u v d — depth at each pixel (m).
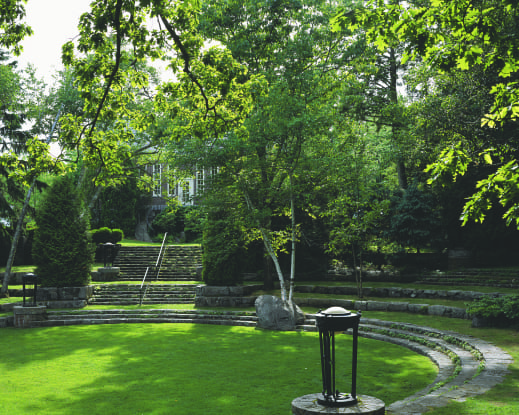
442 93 18.12
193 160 18.11
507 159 12.25
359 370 9.74
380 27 6.09
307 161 17.59
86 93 10.26
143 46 9.76
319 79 17.86
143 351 12.20
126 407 7.61
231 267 20.61
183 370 10.09
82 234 20.80
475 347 10.07
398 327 13.83
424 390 7.63
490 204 5.24
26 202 22.50
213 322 17.02
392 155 23.59
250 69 18.95
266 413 7.21
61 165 11.14
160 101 11.07
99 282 23.34
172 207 23.14
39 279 20.28
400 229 22.72
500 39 5.83
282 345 12.88
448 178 5.63
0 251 27.61
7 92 25.97
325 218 23.31
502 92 5.63
